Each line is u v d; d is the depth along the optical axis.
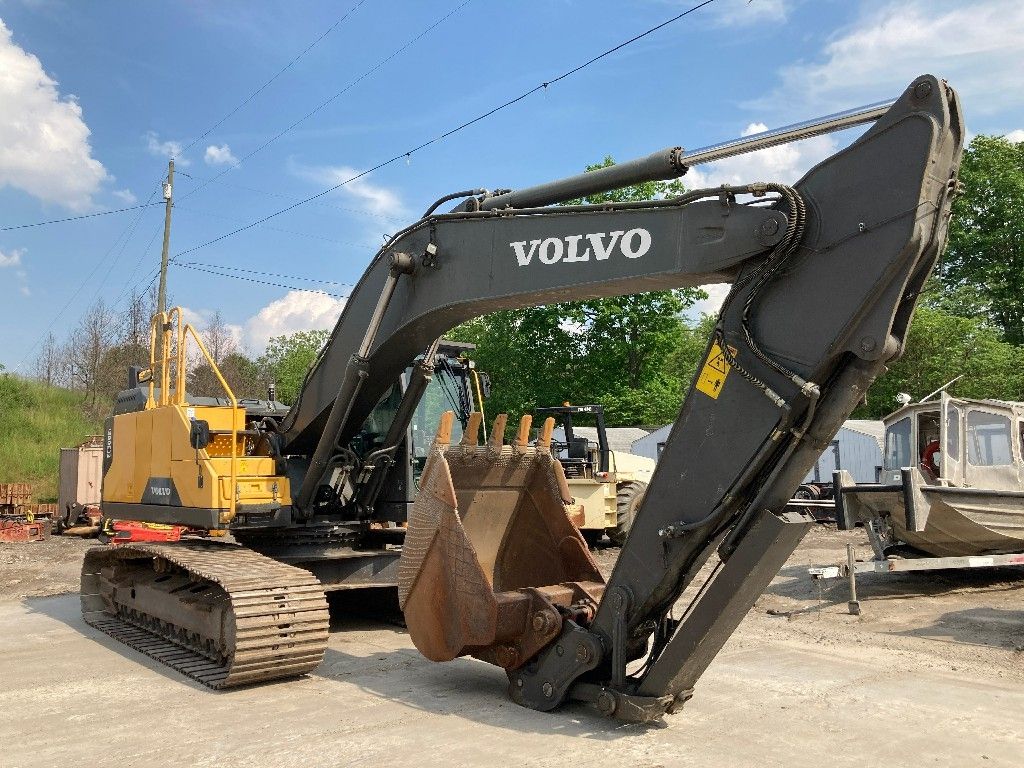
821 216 4.03
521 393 30.33
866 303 3.87
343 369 6.61
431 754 4.26
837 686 5.74
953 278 39.81
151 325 8.41
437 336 6.11
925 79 3.77
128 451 8.22
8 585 11.20
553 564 5.95
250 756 4.27
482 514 5.87
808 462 4.22
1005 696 5.53
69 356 39.69
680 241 4.43
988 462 10.53
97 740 4.57
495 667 6.23
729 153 4.41
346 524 7.51
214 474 6.61
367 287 6.36
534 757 4.21
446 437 5.38
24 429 28.14
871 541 9.94
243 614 5.46
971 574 11.04
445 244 5.64
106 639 7.51
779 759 4.24
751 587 4.23
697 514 4.32
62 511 17.91
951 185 3.88
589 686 4.83
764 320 4.18
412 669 6.16
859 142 3.94
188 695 5.50
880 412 32.28
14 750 4.43
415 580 5.23
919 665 6.41
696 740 4.52
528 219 5.13
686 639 4.37
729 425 4.25
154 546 6.95
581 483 13.80
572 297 5.09
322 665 6.30
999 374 29.20
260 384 47.09
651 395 29.62
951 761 4.27
